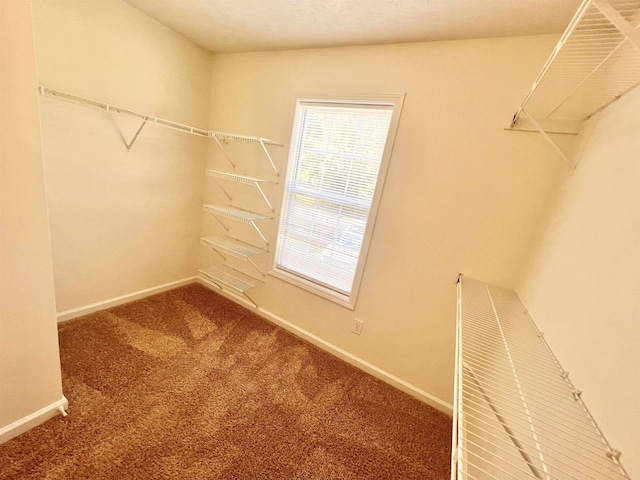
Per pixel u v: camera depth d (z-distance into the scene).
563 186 1.25
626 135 0.83
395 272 1.81
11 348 1.09
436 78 1.53
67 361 1.61
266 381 1.75
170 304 2.44
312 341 2.22
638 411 0.54
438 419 1.67
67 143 1.72
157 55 2.03
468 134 1.49
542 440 0.81
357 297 1.97
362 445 1.42
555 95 1.25
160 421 1.36
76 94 1.69
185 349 1.91
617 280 0.70
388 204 1.77
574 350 0.84
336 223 2.05
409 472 1.32
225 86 2.38
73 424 1.27
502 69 1.37
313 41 1.80
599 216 0.88
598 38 0.92
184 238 2.69
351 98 1.79
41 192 1.04
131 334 1.96
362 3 1.30
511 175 1.42
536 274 1.28
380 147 1.82
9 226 0.99
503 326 1.13
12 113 0.91
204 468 1.19
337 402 1.68
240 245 2.47
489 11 1.20
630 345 0.60
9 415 1.14
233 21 1.72
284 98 2.08
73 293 1.98
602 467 0.62
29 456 1.11
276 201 2.27
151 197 2.30
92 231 1.98
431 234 1.66
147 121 2.08
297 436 1.41
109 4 1.71
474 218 1.54
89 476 1.08
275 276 2.37
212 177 2.63
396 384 1.88
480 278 1.57
